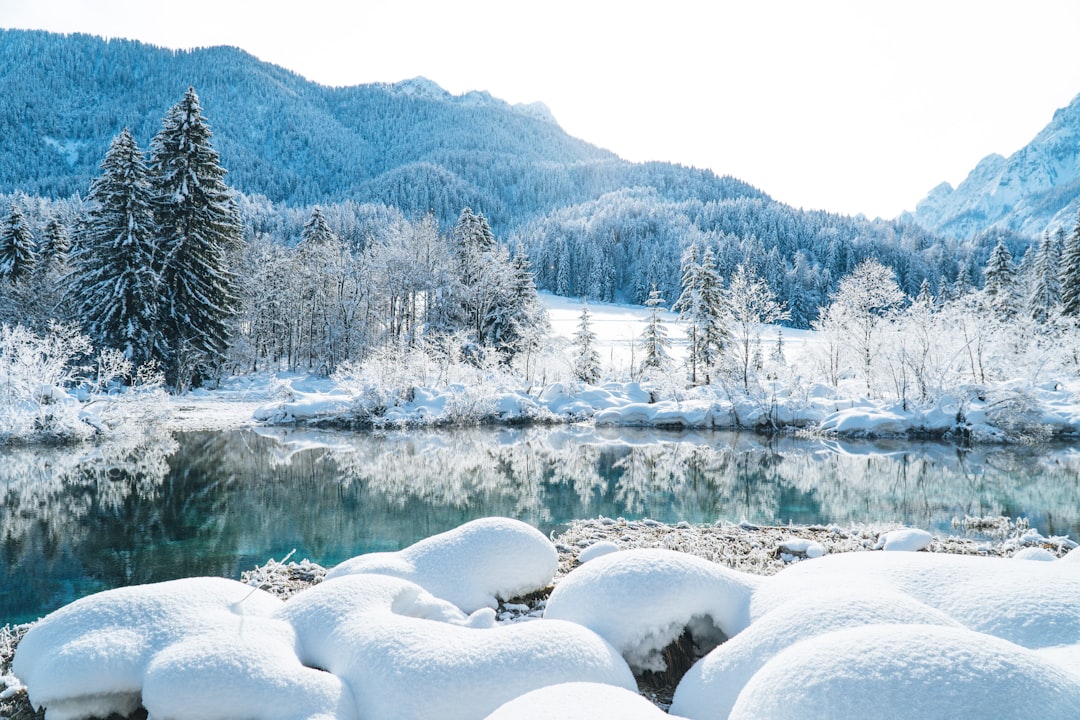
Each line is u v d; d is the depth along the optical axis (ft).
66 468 59.82
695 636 17.98
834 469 67.92
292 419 94.68
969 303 108.58
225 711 14.03
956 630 11.43
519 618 21.62
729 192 636.48
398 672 14.38
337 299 155.63
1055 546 34.91
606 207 499.51
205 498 49.60
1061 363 116.26
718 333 142.51
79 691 15.11
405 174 618.44
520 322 151.64
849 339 117.60
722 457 76.18
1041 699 9.96
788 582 17.89
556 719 10.78
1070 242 149.18
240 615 17.31
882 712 9.89
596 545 28.58
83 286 104.47
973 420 91.30
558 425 106.52
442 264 160.56
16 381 70.74
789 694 10.74
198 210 109.50
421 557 22.98
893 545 32.45
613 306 322.55
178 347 110.63
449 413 100.63
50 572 32.37
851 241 376.89
